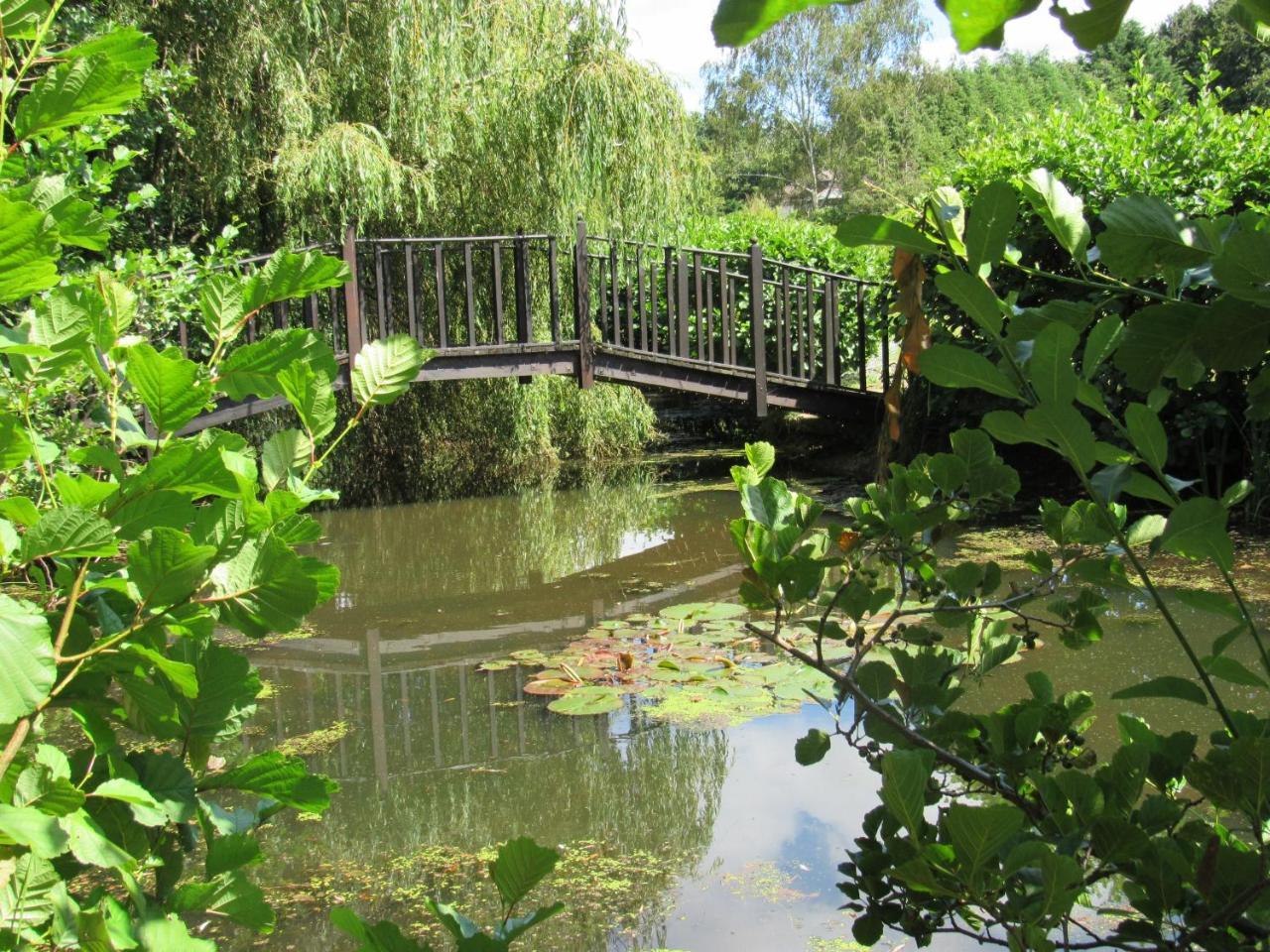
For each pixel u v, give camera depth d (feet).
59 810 2.54
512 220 31.65
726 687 14.11
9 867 2.50
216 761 12.44
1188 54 106.32
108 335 3.26
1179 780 4.15
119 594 3.26
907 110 127.75
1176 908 3.38
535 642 16.83
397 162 28.91
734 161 136.98
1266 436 20.38
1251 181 21.22
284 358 3.41
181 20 28.89
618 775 11.63
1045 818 3.70
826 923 8.42
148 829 3.30
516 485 31.68
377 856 10.04
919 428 26.78
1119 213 3.05
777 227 39.32
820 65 129.90
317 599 2.91
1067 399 3.01
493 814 10.82
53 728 12.06
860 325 30.22
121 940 2.50
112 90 3.09
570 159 29.86
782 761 11.77
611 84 29.86
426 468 33.50
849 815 10.40
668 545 23.41
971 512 4.76
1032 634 4.98
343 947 8.39
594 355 27.71
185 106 28.73
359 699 14.57
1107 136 22.99
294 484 3.30
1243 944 3.24
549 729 13.12
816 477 30.14
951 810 2.95
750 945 8.11
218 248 17.35
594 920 8.60
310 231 30.01
